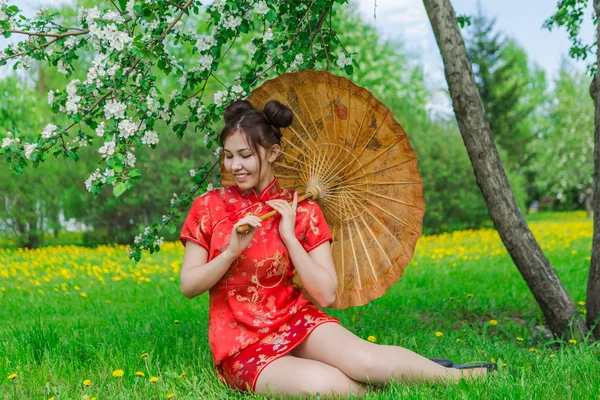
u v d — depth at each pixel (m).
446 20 4.11
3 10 3.25
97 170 3.07
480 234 13.41
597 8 3.91
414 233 3.06
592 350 3.40
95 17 3.15
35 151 3.11
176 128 3.74
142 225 12.45
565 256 8.95
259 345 2.71
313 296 2.76
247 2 3.57
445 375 2.63
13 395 2.77
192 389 2.82
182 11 3.32
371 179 3.08
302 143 3.09
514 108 31.11
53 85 19.33
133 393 2.78
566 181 26.59
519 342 4.23
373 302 5.40
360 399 2.50
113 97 3.15
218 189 2.91
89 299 6.13
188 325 4.37
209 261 2.82
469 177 14.35
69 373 3.13
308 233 2.87
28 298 6.24
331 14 4.09
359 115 2.99
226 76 15.02
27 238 12.70
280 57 3.82
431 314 5.21
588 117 25.73
